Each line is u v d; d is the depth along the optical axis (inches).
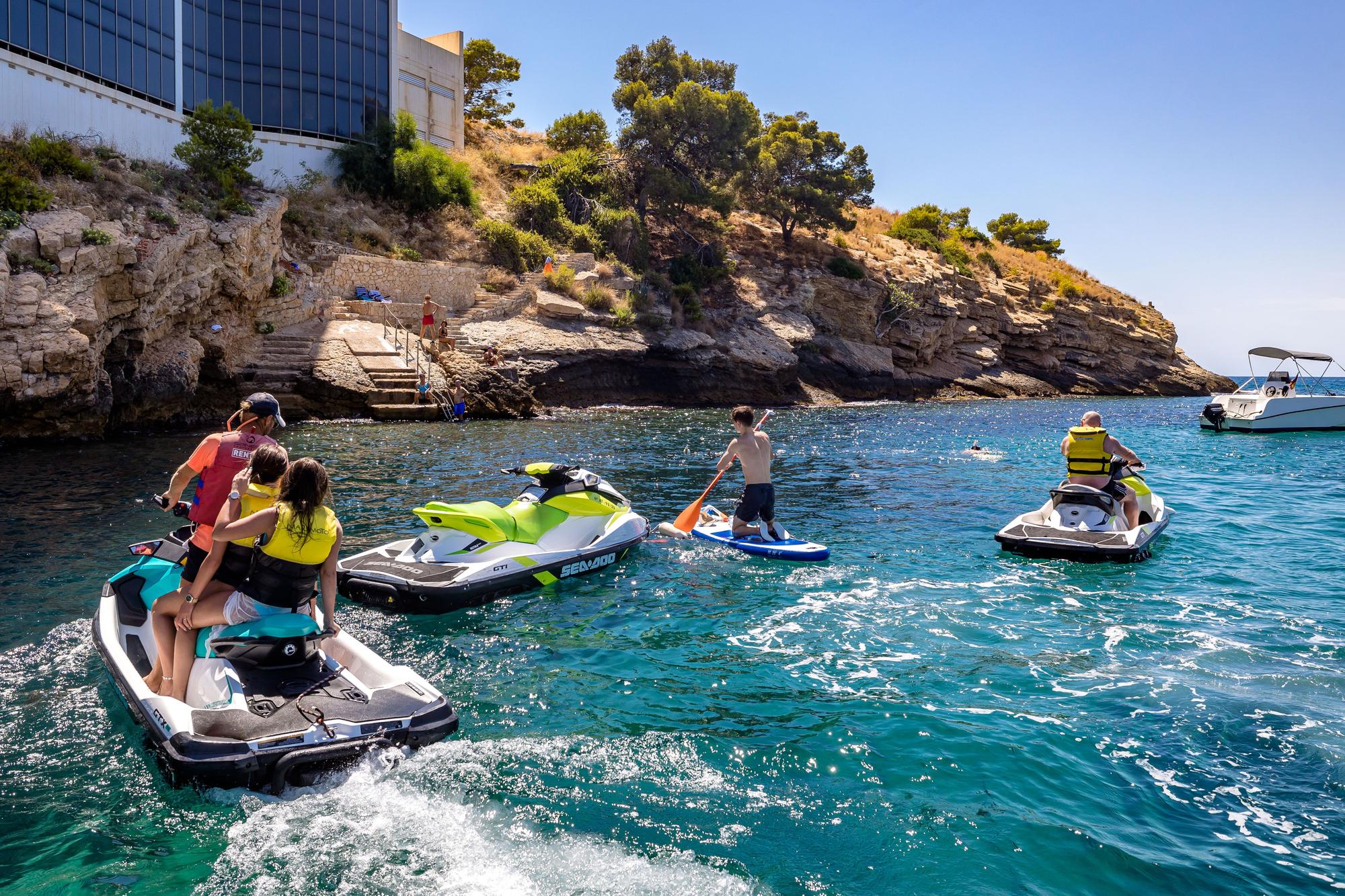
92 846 152.1
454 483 542.3
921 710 215.2
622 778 178.7
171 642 208.7
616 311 1471.5
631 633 276.2
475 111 2383.1
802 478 644.1
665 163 1884.8
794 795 172.9
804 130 2230.6
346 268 1243.2
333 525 205.2
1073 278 3006.9
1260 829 161.3
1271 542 422.6
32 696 213.5
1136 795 173.9
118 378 775.7
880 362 1899.6
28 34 940.0
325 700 186.4
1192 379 2534.5
